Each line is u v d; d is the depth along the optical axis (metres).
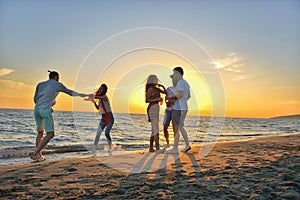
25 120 16.20
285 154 4.04
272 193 2.12
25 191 2.27
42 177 2.76
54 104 3.92
